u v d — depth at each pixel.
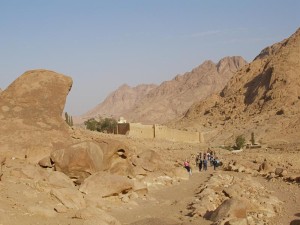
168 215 14.34
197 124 125.69
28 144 19.42
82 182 16.00
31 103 21.09
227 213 13.30
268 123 102.31
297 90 118.75
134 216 13.85
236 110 127.44
